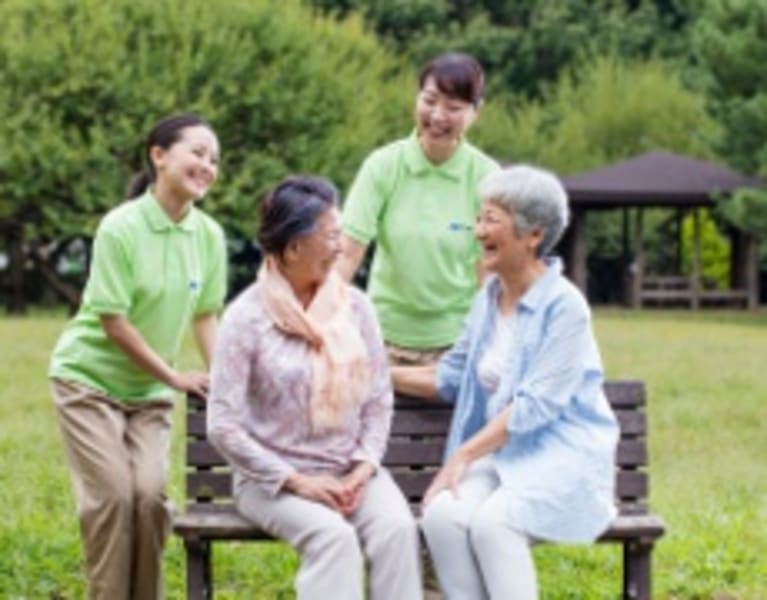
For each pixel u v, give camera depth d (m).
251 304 6.02
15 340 22.11
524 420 6.05
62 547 8.22
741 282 40.66
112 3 32.81
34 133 31.33
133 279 6.37
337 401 5.98
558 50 54.84
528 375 6.12
